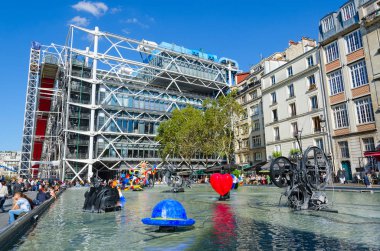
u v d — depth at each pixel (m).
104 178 61.69
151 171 49.00
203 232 7.87
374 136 31.67
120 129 59.44
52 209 14.57
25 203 10.21
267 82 50.53
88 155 56.38
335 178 34.16
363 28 33.47
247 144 58.25
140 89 64.19
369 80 32.53
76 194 29.52
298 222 9.20
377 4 32.06
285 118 45.28
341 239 6.73
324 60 39.00
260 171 40.31
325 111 38.19
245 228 8.34
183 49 75.69
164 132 50.38
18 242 7.04
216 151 49.62
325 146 37.84
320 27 40.59
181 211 8.48
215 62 76.88
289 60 48.84
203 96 74.50
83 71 60.47
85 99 59.25
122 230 8.38
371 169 31.67
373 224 8.57
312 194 12.41
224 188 17.94
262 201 16.72
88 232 8.16
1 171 136.00
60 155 58.06
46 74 63.97
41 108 69.62
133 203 17.05
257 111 55.78
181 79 71.62
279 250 5.91
